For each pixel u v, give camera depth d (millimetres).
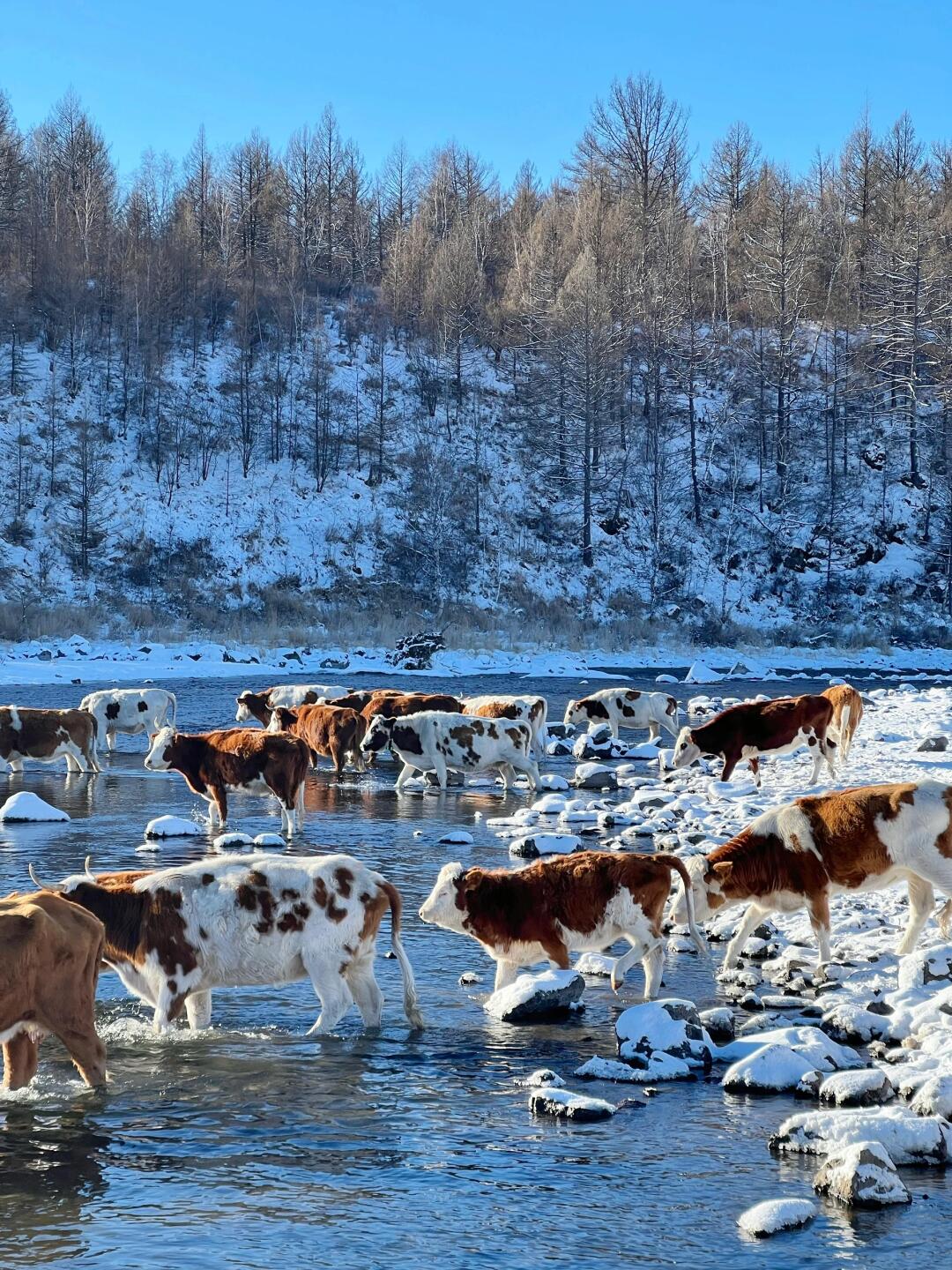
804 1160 7496
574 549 78688
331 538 74562
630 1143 7746
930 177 116938
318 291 106500
